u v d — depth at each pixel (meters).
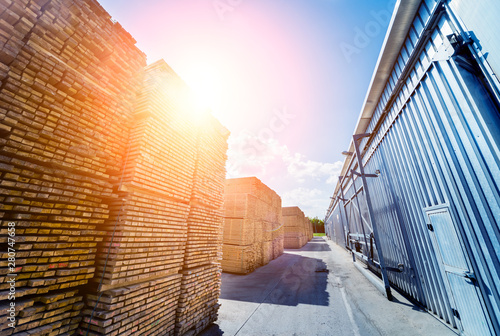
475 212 3.46
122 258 2.98
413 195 5.47
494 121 3.13
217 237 5.78
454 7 3.54
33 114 2.33
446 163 4.04
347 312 5.37
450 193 4.01
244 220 10.82
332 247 23.97
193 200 4.84
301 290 7.52
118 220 3.14
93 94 2.90
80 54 2.88
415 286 5.75
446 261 4.30
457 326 4.10
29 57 2.28
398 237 6.60
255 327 4.68
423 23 4.44
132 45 3.70
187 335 4.01
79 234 2.75
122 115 3.41
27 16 2.27
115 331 2.71
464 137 3.56
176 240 4.07
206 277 4.89
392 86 6.20
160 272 3.64
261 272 10.87
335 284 8.12
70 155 2.68
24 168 2.30
